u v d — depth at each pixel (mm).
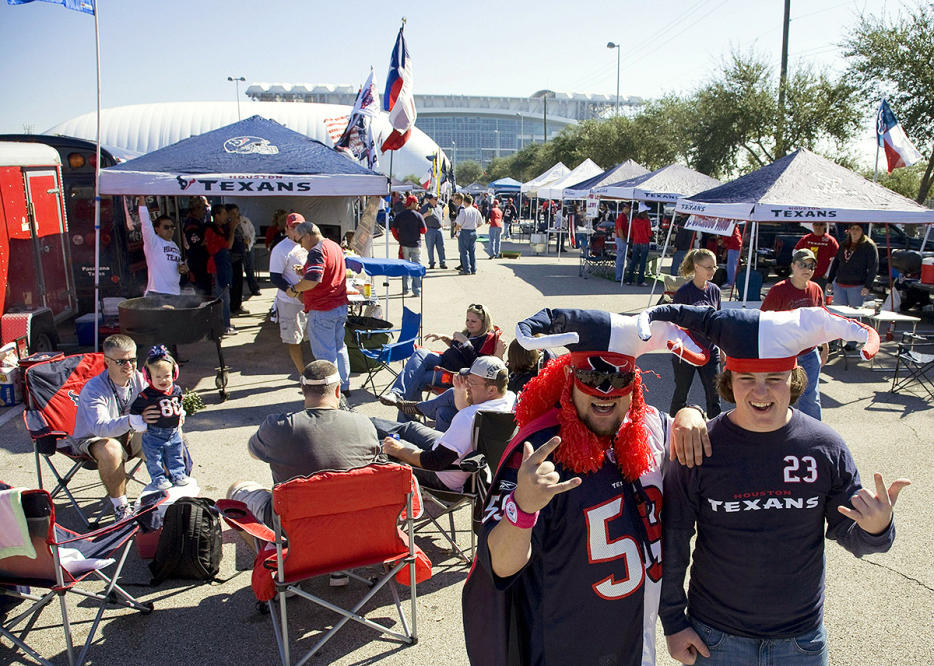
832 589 3936
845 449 2033
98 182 7715
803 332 1900
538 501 1692
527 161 71125
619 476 2002
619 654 1997
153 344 6598
